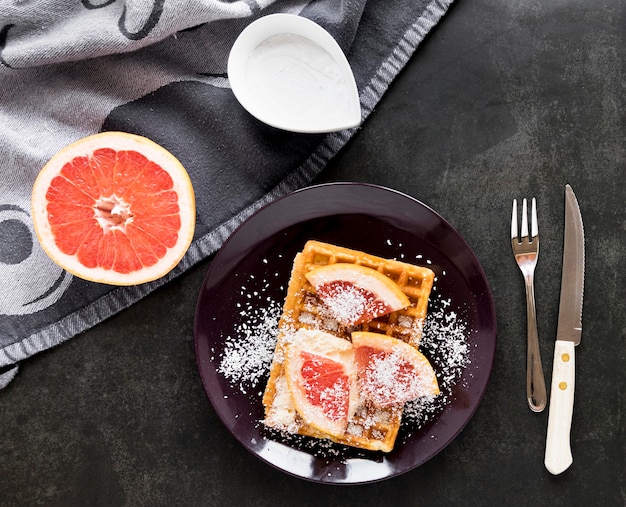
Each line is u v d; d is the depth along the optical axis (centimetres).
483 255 77
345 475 73
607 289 77
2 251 76
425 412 74
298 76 73
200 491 77
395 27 76
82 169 72
